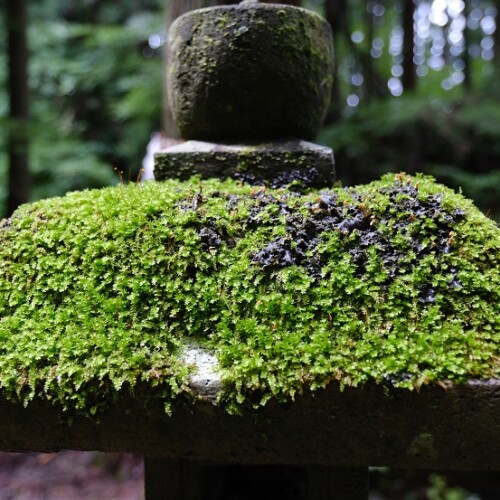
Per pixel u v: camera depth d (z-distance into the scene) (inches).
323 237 23.8
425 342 21.8
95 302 23.4
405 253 23.3
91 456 77.1
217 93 27.7
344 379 21.4
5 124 79.8
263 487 29.1
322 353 22.0
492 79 109.1
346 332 22.3
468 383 21.1
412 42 121.8
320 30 28.5
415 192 24.5
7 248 24.6
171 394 21.9
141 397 22.1
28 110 85.4
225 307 23.2
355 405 21.5
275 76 27.4
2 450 23.3
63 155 136.9
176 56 28.5
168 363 22.3
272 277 23.3
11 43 83.0
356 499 25.4
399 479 69.3
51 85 153.6
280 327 22.6
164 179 28.5
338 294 22.9
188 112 28.5
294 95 27.8
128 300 23.4
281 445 22.0
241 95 27.6
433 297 22.6
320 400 21.6
